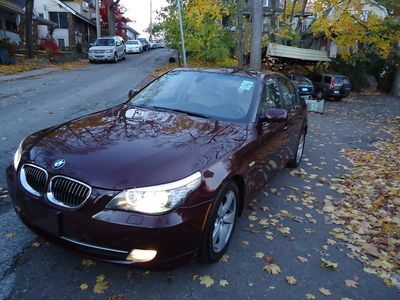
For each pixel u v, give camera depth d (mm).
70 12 38125
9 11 27219
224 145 3172
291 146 5414
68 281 2771
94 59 26203
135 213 2443
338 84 22562
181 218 2531
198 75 4434
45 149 2881
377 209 4770
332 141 9484
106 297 2641
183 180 2586
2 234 3314
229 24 19031
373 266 3387
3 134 6543
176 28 18141
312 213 4465
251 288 2891
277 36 20875
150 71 21156
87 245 2527
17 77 15086
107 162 2641
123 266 2510
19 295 2596
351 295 2947
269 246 3553
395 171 6609
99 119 3604
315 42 29188
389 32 22500
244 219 4086
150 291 2736
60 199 2602
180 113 3822
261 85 4215
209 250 2928
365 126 13266
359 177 6141
